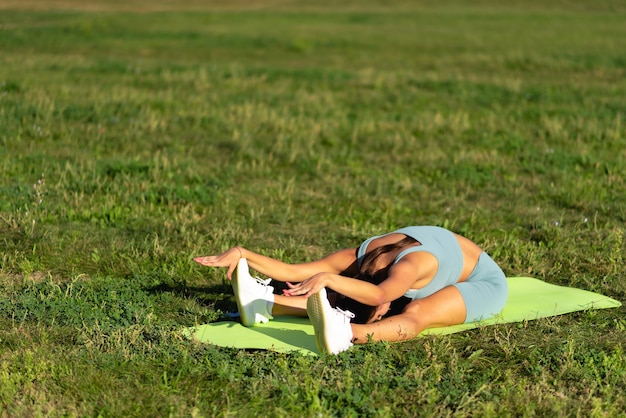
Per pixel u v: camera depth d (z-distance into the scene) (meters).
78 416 4.72
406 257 6.12
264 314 6.30
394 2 51.78
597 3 48.94
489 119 15.13
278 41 29.31
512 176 11.49
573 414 4.88
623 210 9.69
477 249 6.70
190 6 47.66
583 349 5.75
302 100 17.00
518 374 5.46
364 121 14.73
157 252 7.86
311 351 5.66
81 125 13.56
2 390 4.90
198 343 5.77
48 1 43.69
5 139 12.07
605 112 15.91
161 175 10.74
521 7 48.56
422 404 4.95
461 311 6.21
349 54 26.81
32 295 6.54
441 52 27.23
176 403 4.84
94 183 10.05
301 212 9.59
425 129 14.34
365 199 10.16
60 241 8.05
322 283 5.48
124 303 6.46
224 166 11.66
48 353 5.48
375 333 5.75
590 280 7.51
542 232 8.87
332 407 4.86
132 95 16.19
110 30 31.69
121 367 5.31
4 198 9.29
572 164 12.08
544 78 21.52
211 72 20.78
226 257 6.20
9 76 18.16
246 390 5.05
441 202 10.16
